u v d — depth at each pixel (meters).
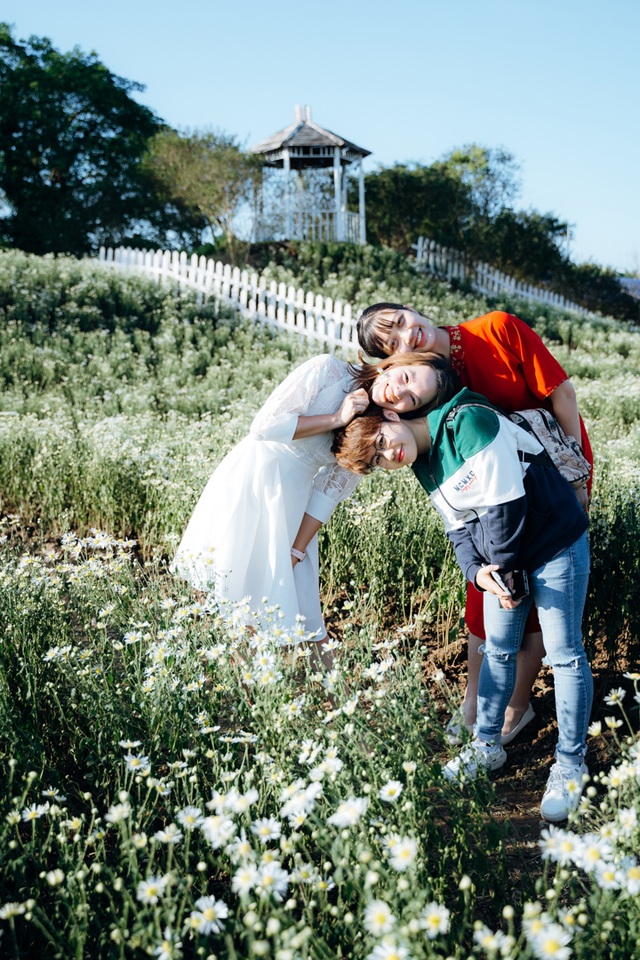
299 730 2.38
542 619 2.61
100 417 8.23
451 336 2.81
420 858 1.93
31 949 2.06
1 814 2.16
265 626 3.05
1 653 2.83
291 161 24.89
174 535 4.32
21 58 34.41
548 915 1.62
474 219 25.42
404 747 2.24
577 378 11.94
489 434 2.44
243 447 3.22
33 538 5.30
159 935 1.63
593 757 2.94
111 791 2.57
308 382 2.96
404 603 4.04
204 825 1.81
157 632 3.01
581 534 2.58
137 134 35.28
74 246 29.75
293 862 2.14
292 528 3.18
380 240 28.12
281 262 21.06
